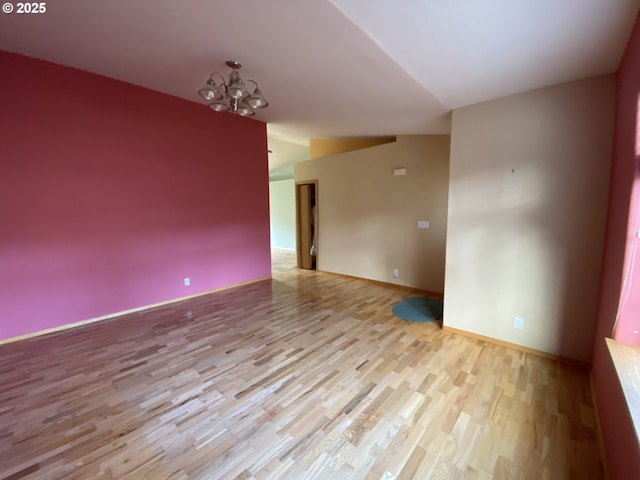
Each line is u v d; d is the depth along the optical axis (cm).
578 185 243
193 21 202
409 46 195
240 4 176
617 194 202
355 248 563
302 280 559
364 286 517
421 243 471
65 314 330
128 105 358
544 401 211
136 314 375
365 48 207
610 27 164
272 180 1135
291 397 216
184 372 247
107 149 346
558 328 262
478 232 297
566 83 243
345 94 307
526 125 263
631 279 170
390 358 270
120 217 364
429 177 455
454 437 179
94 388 225
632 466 115
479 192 294
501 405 207
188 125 418
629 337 174
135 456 165
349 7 162
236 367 254
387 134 499
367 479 152
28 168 298
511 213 277
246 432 183
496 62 211
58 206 318
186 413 199
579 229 246
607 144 229
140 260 385
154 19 204
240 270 507
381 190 513
